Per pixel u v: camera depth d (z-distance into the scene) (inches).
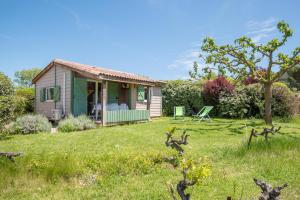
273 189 98.7
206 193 187.5
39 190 195.6
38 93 729.6
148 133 458.3
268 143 306.5
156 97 869.2
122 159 248.2
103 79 559.8
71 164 224.4
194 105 878.4
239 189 194.9
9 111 436.1
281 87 707.4
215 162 268.1
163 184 205.9
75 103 624.4
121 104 671.1
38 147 338.0
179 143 183.8
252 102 729.6
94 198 183.0
